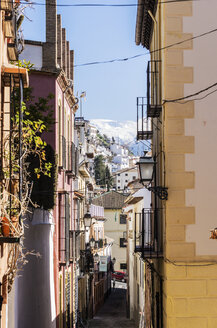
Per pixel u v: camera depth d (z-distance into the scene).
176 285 14.38
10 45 12.25
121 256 81.19
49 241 19.16
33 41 22.66
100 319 45.94
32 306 18.08
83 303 38.56
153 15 18.78
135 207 39.34
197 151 14.66
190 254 14.46
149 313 21.45
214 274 14.43
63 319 24.20
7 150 11.77
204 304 14.36
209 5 14.84
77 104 29.48
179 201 14.55
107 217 80.31
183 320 14.30
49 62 22.70
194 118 14.70
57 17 24.28
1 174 10.77
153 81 17.89
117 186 184.88
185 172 14.61
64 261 23.73
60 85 24.14
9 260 13.11
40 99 19.81
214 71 14.77
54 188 19.81
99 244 54.84
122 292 71.00
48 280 18.81
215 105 14.73
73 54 29.97
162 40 15.59
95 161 160.62
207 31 14.80
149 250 16.44
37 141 13.86
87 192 49.94
